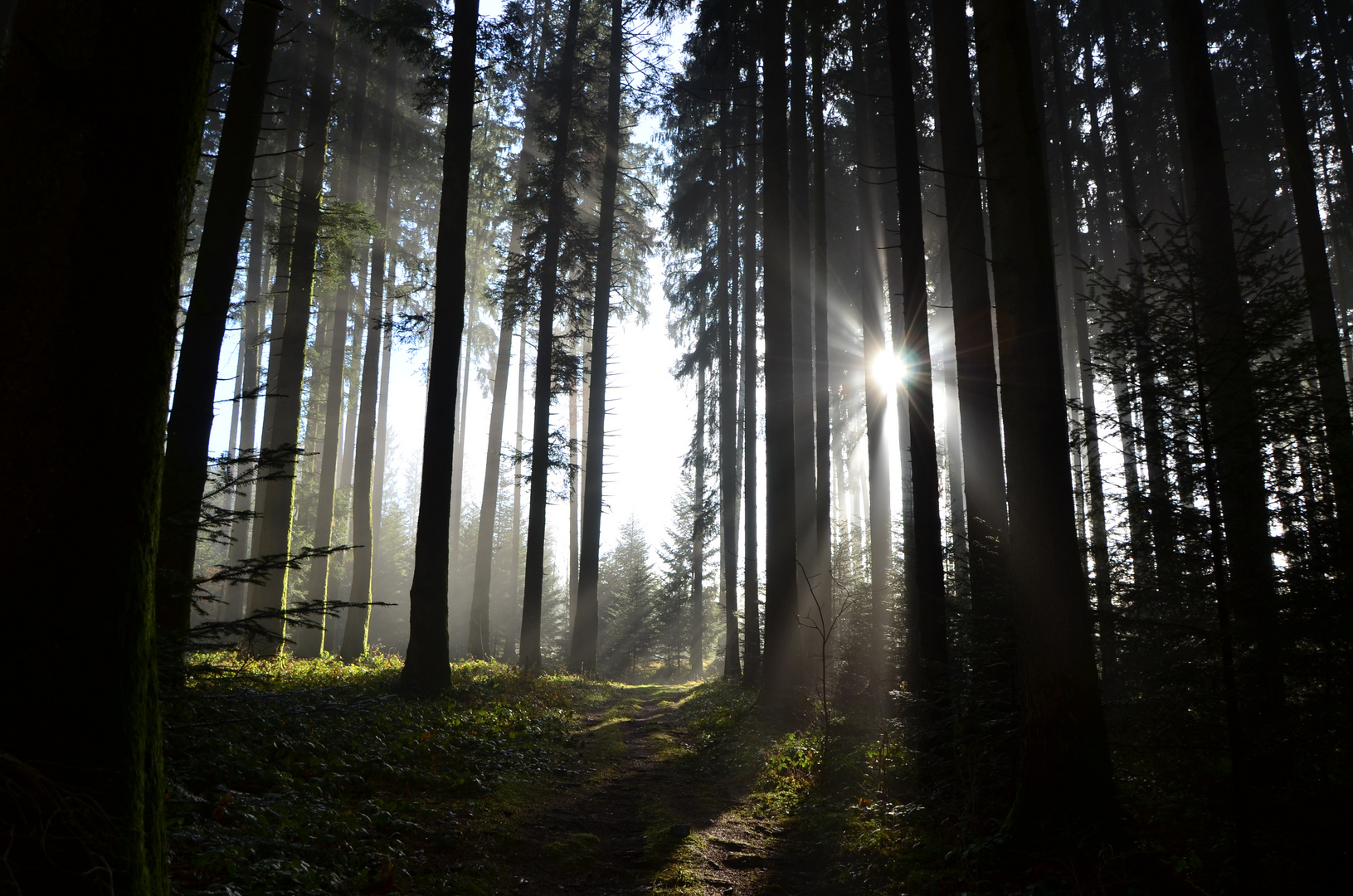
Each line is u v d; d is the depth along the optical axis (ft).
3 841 7.70
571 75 70.64
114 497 8.79
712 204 76.59
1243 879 15.26
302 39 67.62
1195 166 26.89
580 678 69.56
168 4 9.46
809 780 26.99
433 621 39.88
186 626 21.44
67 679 8.27
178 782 17.49
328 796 19.80
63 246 8.54
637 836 21.65
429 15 47.50
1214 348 17.22
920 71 55.57
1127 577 19.17
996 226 20.52
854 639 38.09
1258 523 16.65
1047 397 19.40
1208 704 16.80
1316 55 66.69
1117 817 17.47
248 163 30.32
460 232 42.86
